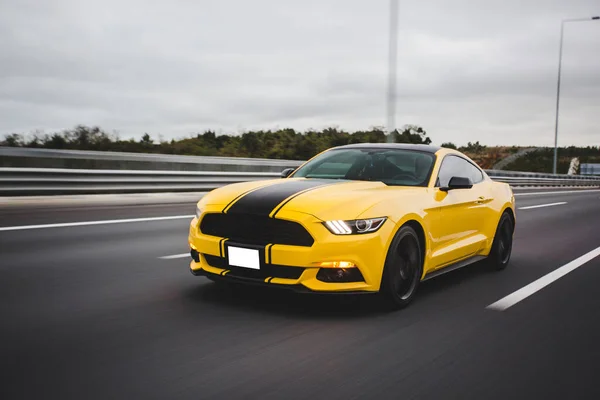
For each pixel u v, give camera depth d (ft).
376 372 9.51
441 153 17.30
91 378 8.89
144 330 11.46
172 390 8.50
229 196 13.87
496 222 18.98
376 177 16.16
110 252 20.33
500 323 12.84
